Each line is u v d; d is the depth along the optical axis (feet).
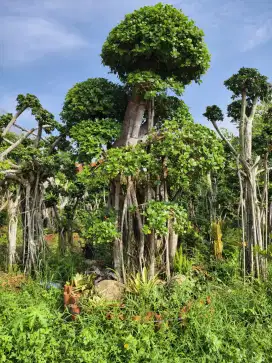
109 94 22.18
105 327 15.79
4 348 13.44
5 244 35.78
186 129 19.12
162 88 19.67
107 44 20.65
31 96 26.50
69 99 21.84
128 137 21.43
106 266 22.59
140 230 20.29
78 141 19.97
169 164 19.11
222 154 22.34
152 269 20.12
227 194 33.42
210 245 29.01
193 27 20.17
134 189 20.75
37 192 26.73
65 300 17.70
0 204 30.78
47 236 37.68
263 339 15.12
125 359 13.70
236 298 18.57
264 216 24.32
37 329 14.24
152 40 19.17
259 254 22.45
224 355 13.94
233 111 25.86
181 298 17.39
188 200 31.89
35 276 24.18
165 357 13.66
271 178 31.12
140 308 16.47
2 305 17.12
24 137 27.48
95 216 20.42
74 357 13.52
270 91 24.18
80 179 19.79
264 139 24.44
